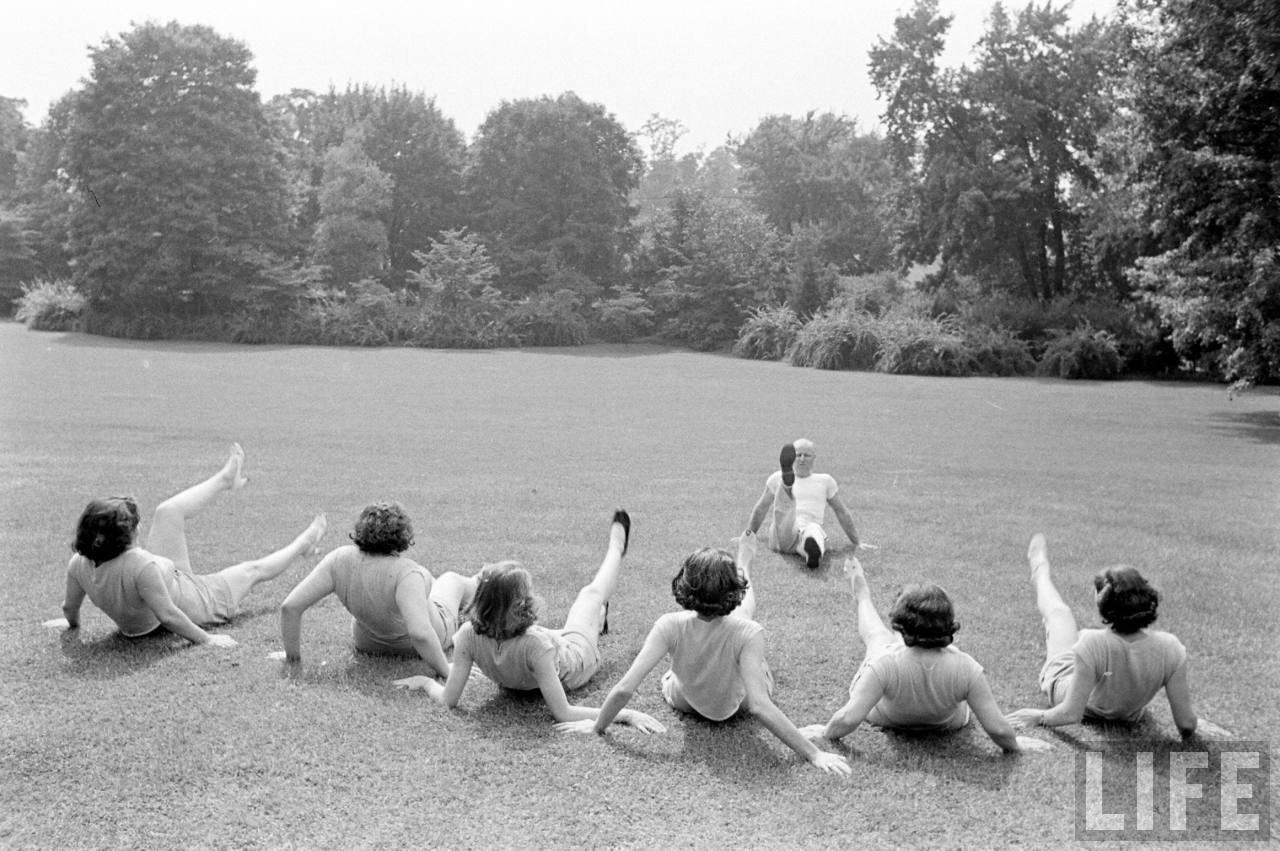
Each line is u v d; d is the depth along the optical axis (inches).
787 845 162.7
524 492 514.0
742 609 244.4
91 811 167.9
